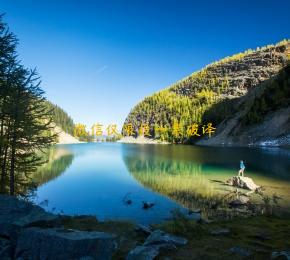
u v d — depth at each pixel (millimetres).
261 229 13375
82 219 16328
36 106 20891
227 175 43188
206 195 30484
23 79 20391
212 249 10359
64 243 8242
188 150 106500
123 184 37938
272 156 70250
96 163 64812
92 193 32719
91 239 8469
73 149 127125
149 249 9719
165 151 103188
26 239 8906
